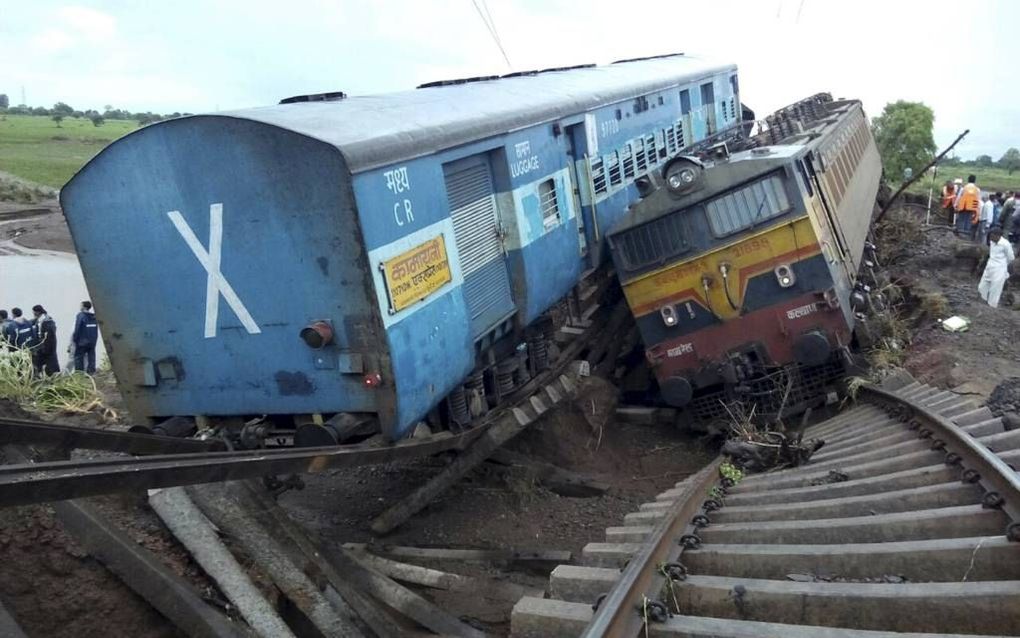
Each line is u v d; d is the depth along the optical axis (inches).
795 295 360.2
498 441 308.7
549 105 359.9
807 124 530.9
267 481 238.4
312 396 238.1
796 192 350.3
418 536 295.3
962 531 197.0
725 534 216.5
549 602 181.6
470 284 286.7
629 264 385.1
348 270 222.5
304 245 225.3
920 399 340.5
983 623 156.5
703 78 636.7
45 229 959.0
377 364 227.5
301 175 219.6
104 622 168.1
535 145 339.6
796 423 383.6
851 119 601.3
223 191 228.8
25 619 158.2
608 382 430.3
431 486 293.7
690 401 393.4
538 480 343.9
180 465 152.4
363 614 205.3
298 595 197.2
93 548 176.4
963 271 611.5
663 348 387.5
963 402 323.3
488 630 226.4
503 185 310.5
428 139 257.8
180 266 242.1
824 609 169.5
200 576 192.2
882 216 694.5
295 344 235.5
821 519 219.6
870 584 170.7
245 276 234.4
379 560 251.0
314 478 348.8
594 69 526.9
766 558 194.1
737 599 175.9
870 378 374.6
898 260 647.1
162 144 230.8
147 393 259.9
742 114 804.0
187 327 247.4
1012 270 603.2
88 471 135.5
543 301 339.3
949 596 159.3
